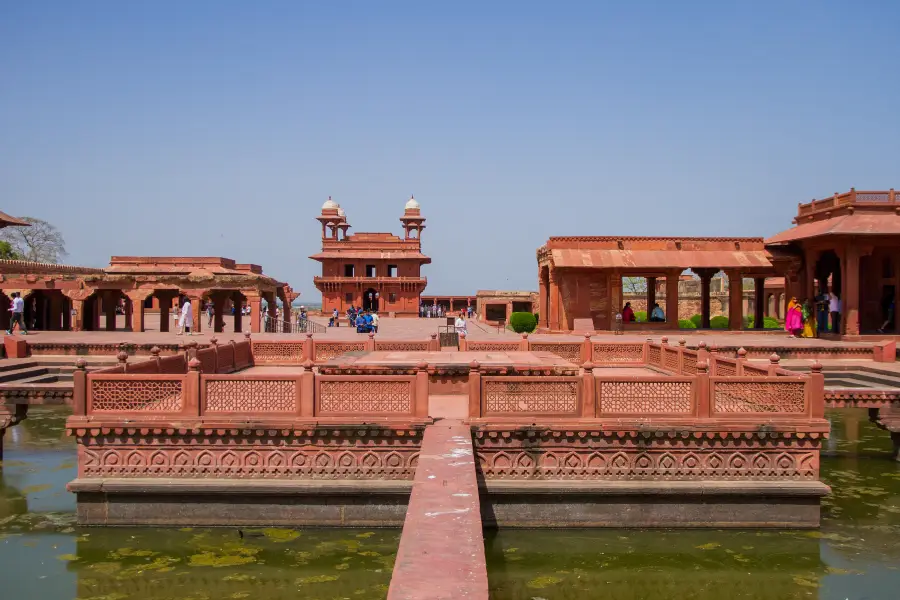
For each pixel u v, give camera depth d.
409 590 4.81
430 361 13.41
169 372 11.95
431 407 11.61
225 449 9.56
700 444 9.53
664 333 27.53
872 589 7.95
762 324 30.50
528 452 9.55
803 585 8.05
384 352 15.82
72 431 9.46
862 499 11.12
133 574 8.05
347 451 9.57
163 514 9.42
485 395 9.72
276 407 9.70
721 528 9.46
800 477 9.59
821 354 20.48
